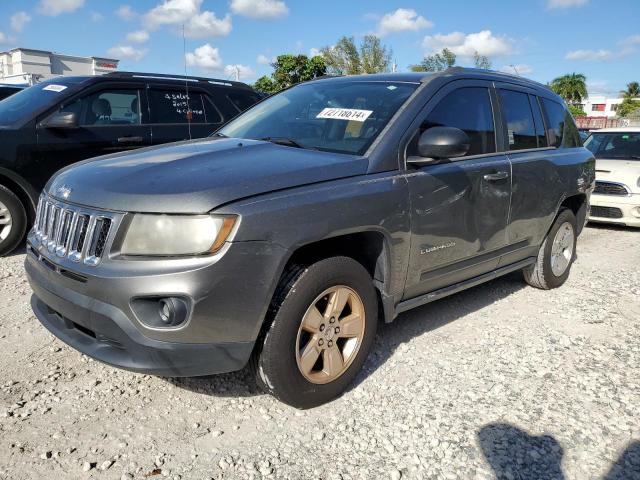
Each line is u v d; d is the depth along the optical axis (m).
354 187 3.07
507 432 2.92
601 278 5.77
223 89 7.81
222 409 3.08
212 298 2.55
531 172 4.49
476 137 4.08
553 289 5.32
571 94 74.69
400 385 3.38
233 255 2.57
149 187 2.69
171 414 3.02
